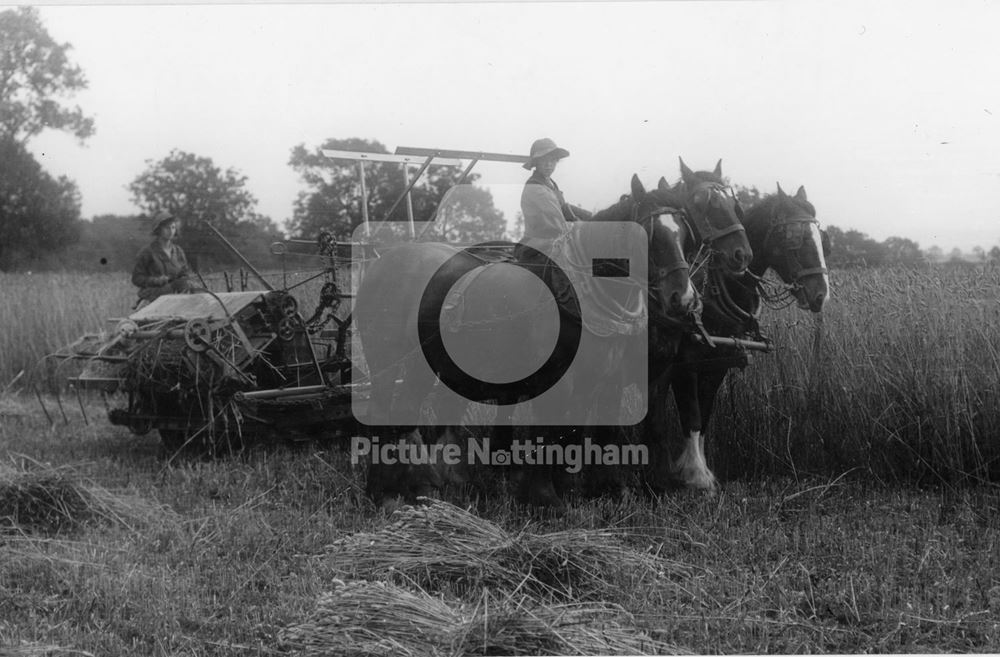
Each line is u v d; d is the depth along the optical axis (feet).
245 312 31.04
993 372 29.73
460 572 19.21
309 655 15.46
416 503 25.66
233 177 107.86
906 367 30.37
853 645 16.92
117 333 32.32
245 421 30.37
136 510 25.40
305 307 39.01
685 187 27.50
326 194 96.89
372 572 19.53
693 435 27.91
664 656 15.84
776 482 29.50
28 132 111.86
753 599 18.60
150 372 30.99
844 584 19.69
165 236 38.96
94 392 45.44
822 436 30.94
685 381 27.66
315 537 23.13
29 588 19.92
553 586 18.79
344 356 31.40
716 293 27.12
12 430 37.14
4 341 49.19
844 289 32.81
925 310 30.89
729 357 27.20
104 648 16.63
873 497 27.73
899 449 30.25
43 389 48.08
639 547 22.25
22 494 24.79
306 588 19.53
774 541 22.82
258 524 24.11
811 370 31.09
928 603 18.75
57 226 110.01
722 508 25.48
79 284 60.80
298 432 30.14
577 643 15.39
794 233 28.53
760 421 31.17
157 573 20.62
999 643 17.03
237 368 29.50
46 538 23.08
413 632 15.64
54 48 112.06
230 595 19.33
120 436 36.40
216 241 97.86
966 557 21.98
